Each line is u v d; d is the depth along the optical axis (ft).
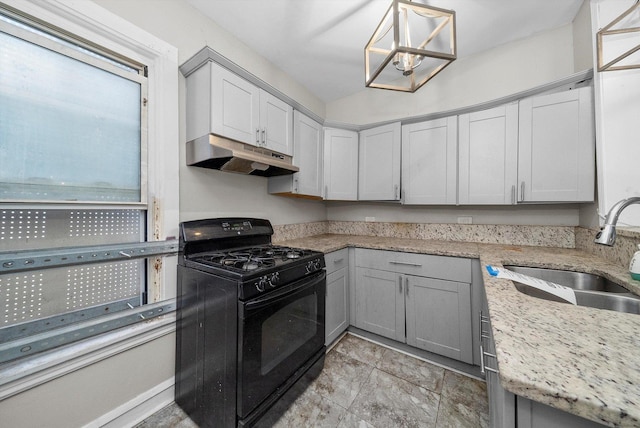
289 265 4.28
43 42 3.40
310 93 9.16
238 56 6.28
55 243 3.63
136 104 4.42
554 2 5.32
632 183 4.35
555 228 6.09
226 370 3.60
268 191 7.17
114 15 3.98
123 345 3.95
